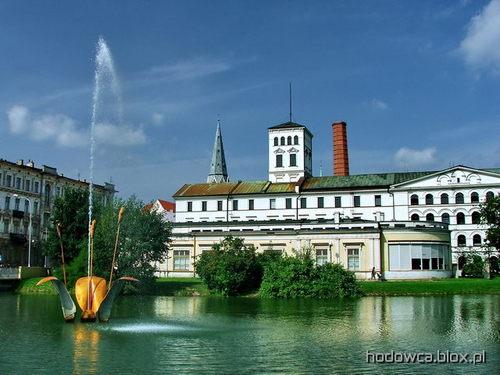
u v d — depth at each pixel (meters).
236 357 23.55
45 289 67.88
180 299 58.50
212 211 116.31
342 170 137.75
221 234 82.56
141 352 24.69
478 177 106.56
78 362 22.41
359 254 77.00
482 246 98.81
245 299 58.94
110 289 35.06
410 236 76.75
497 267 91.38
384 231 77.25
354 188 110.38
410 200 108.81
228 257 63.59
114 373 20.42
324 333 30.94
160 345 26.61
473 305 48.97
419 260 76.50
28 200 103.81
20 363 22.20
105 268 64.75
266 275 62.81
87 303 35.28
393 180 112.06
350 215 109.69
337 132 139.50
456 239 106.44
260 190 115.25
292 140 129.00
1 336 29.33
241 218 114.50
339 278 60.66
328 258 78.19
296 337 29.41
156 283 69.19
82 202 80.31
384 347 26.19
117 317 39.34
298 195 112.50
